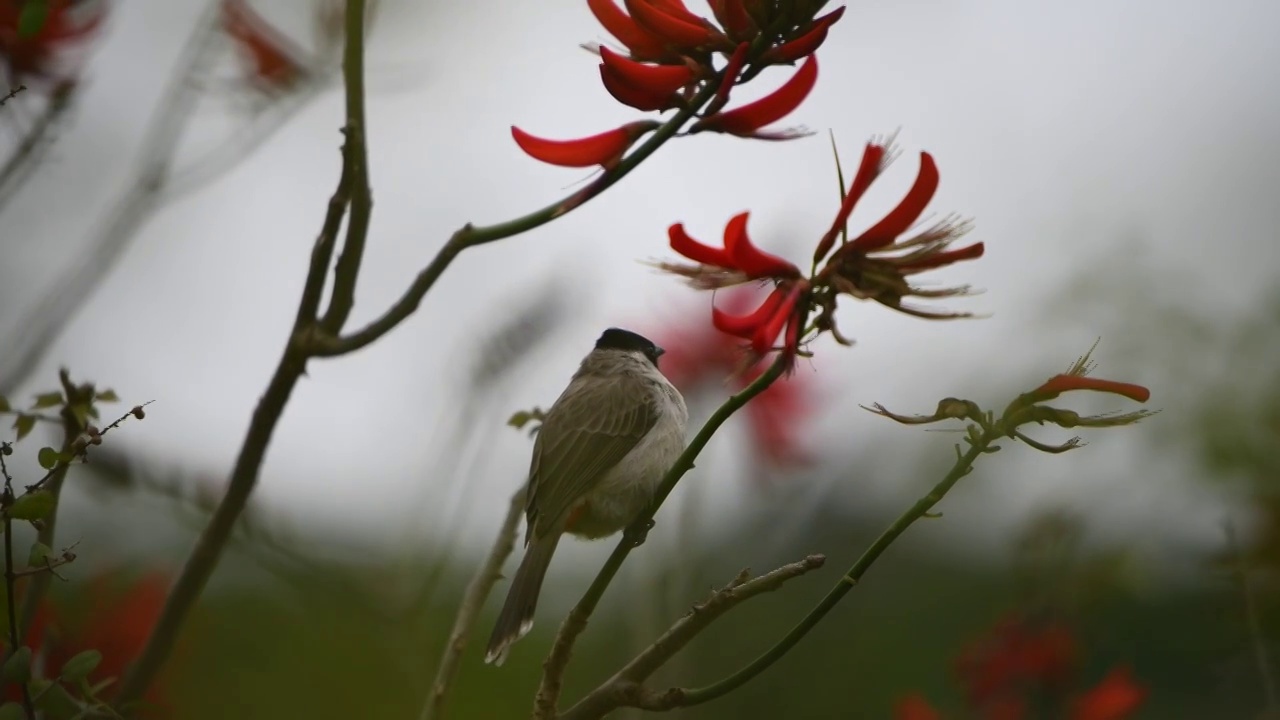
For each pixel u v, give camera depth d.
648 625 8.48
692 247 5.70
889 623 13.82
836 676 13.61
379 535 8.62
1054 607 9.20
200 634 7.75
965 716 8.59
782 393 10.73
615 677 5.72
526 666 11.99
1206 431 9.81
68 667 5.34
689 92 6.01
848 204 5.56
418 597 7.85
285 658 7.80
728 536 13.98
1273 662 7.61
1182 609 9.65
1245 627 7.97
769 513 13.93
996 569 13.48
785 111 5.90
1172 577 9.80
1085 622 9.40
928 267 5.56
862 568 5.48
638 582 8.76
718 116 5.88
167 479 6.80
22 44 6.29
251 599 8.12
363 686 7.84
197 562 5.95
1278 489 8.34
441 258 5.80
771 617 14.09
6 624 5.27
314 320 5.91
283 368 5.86
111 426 5.32
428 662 7.77
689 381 10.77
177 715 7.20
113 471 6.60
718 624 14.09
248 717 7.53
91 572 7.48
